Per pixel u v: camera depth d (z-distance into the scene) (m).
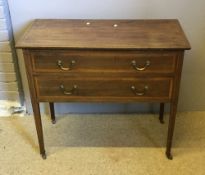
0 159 1.70
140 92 1.49
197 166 1.64
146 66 1.41
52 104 1.91
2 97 2.01
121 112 2.05
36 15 1.77
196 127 1.92
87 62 1.42
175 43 1.39
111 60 1.41
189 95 2.02
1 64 1.88
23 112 2.04
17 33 1.83
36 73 1.45
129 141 1.82
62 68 1.43
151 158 1.69
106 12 1.76
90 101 1.53
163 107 1.92
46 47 1.36
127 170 1.62
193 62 1.89
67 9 1.75
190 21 1.78
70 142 1.82
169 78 1.44
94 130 1.92
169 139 1.64
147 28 1.58
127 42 1.41
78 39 1.44
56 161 1.68
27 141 1.83
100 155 1.72
